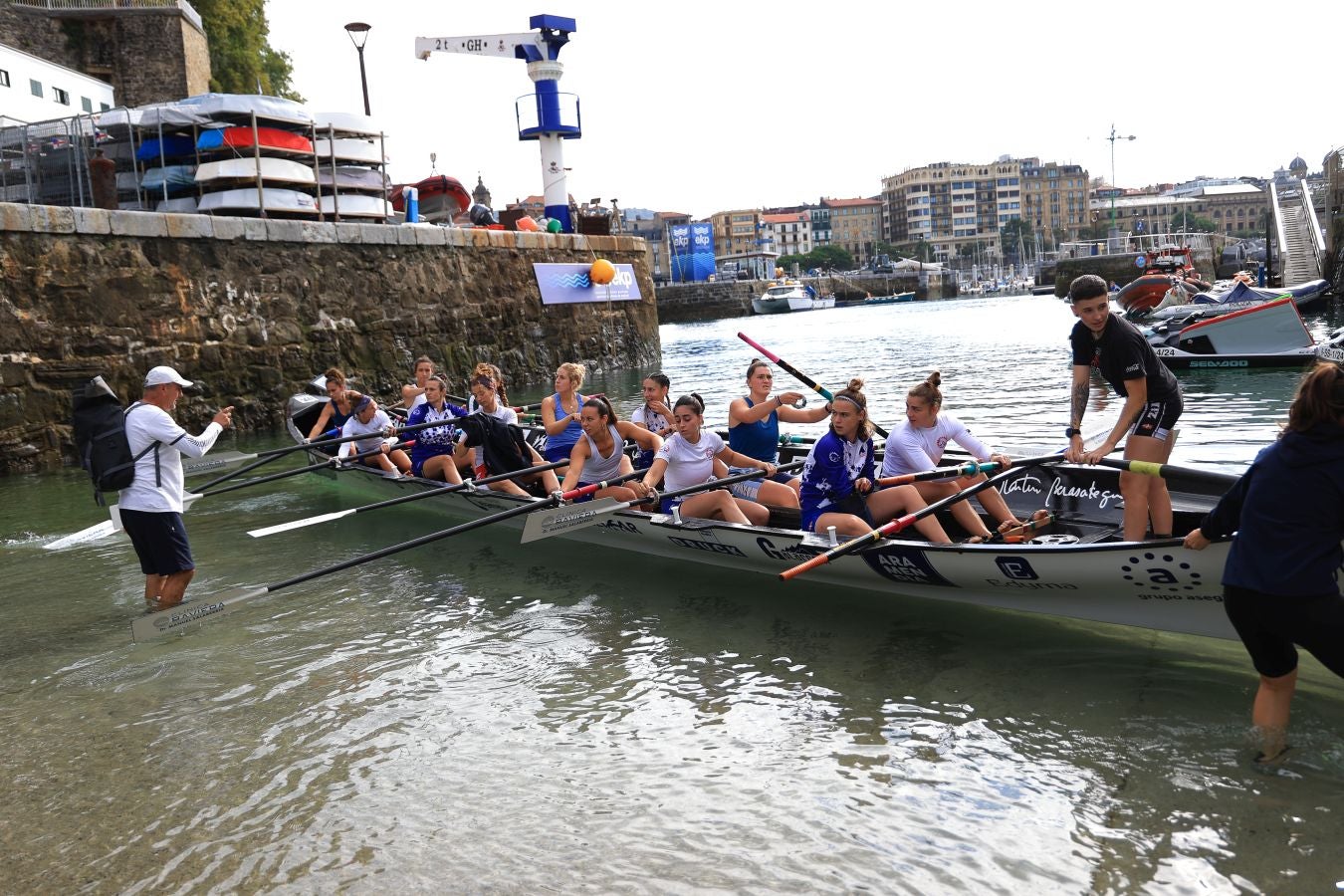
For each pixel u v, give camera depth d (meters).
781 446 8.82
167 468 6.68
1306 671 4.73
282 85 49.66
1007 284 132.75
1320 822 3.53
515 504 8.43
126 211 14.48
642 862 3.64
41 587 7.76
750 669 5.39
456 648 6.02
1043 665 5.14
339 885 3.61
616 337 25.23
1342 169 35.19
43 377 13.59
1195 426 12.03
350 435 10.40
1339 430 3.43
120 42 36.31
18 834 4.08
